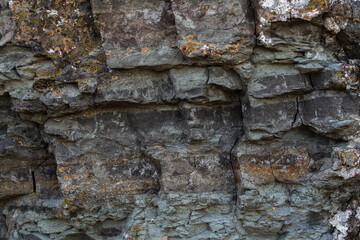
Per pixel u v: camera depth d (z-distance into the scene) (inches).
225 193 103.1
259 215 100.0
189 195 102.0
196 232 103.5
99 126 104.5
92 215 108.4
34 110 103.0
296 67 91.2
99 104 101.0
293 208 98.3
